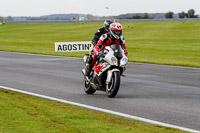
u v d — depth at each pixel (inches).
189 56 2699.3
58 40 5442.9
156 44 4315.9
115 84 1016.2
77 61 2240.4
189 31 6737.2
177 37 5639.8
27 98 1023.6
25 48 3595.0
